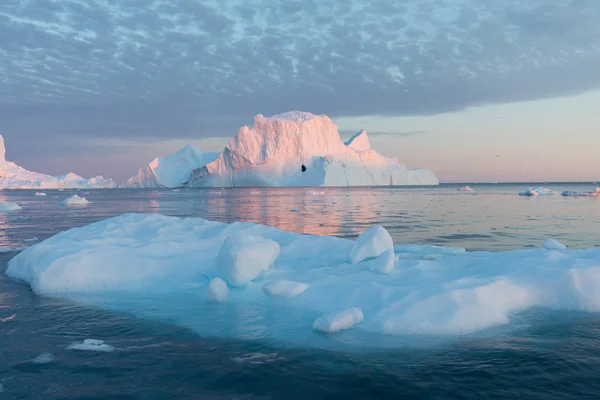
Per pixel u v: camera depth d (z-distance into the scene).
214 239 7.19
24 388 2.97
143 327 4.23
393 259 5.46
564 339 3.76
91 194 63.12
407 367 3.26
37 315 4.62
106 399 2.82
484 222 16.20
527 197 41.03
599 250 5.79
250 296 5.09
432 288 4.47
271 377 3.12
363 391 2.89
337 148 101.00
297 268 5.93
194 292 5.37
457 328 3.94
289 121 95.50
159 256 6.34
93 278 5.72
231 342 3.81
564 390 2.86
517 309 4.43
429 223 15.86
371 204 30.55
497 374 3.11
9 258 8.18
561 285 4.65
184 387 2.98
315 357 3.47
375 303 4.42
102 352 3.60
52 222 16.89
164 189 96.00
